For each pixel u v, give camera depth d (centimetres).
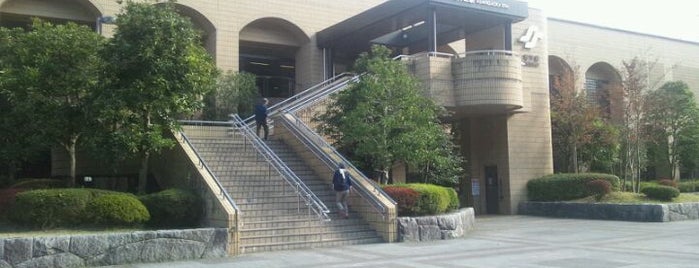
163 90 1577
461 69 2369
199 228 1426
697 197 2502
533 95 2748
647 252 1359
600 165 3105
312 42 3067
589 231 1867
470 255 1339
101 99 1527
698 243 1523
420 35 2922
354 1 3228
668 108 3272
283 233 1527
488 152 2745
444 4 2338
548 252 1381
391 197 1672
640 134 2845
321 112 2248
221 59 2800
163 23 1591
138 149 1656
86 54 1616
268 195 1714
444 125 2677
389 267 1176
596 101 3300
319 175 1903
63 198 1356
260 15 2939
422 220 1648
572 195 2506
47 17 2552
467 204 2817
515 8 2520
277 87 3259
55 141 1659
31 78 1550
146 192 1852
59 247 1180
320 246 1510
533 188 2641
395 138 1811
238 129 2067
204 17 2786
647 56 4125
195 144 1944
